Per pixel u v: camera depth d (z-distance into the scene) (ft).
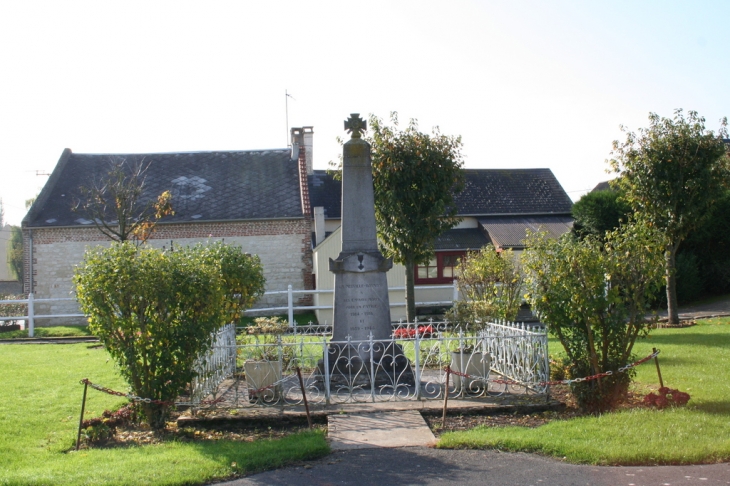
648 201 64.85
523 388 34.96
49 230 86.94
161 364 29.45
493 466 23.29
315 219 91.04
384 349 36.68
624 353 31.04
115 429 30.19
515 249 92.89
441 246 95.81
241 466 23.52
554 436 25.81
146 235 72.90
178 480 22.08
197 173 98.07
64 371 43.57
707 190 63.21
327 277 81.05
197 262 31.42
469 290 53.62
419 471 23.00
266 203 92.22
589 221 94.73
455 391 34.04
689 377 36.68
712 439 24.71
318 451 25.03
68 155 97.91
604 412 29.89
